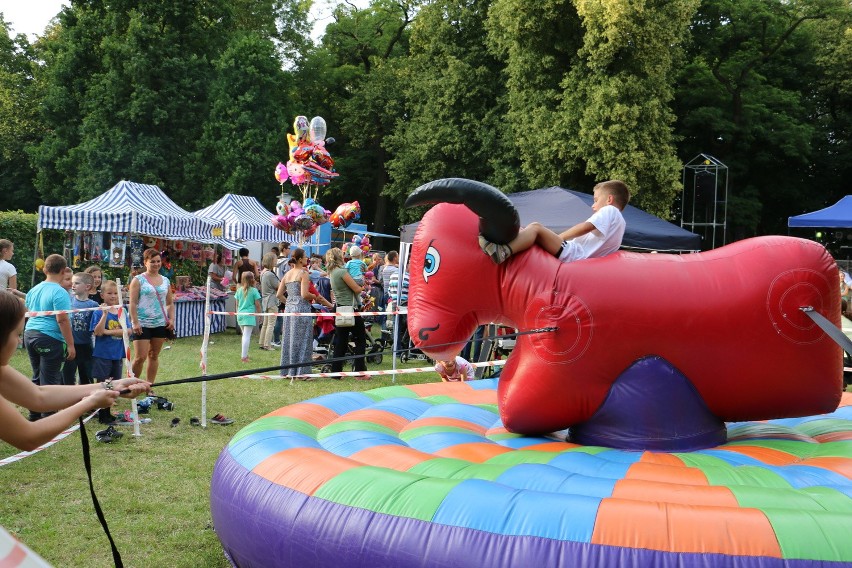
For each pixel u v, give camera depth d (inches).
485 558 114.1
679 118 1250.6
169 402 313.9
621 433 166.6
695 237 463.5
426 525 121.3
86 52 1242.0
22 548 61.7
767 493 128.9
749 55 1272.1
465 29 1144.8
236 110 1189.7
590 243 182.4
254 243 817.5
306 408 202.1
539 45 965.2
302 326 408.2
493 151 1075.3
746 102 1242.6
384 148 1396.4
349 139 1501.0
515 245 173.8
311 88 1480.1
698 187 1071.6
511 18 949.8
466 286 181.3
